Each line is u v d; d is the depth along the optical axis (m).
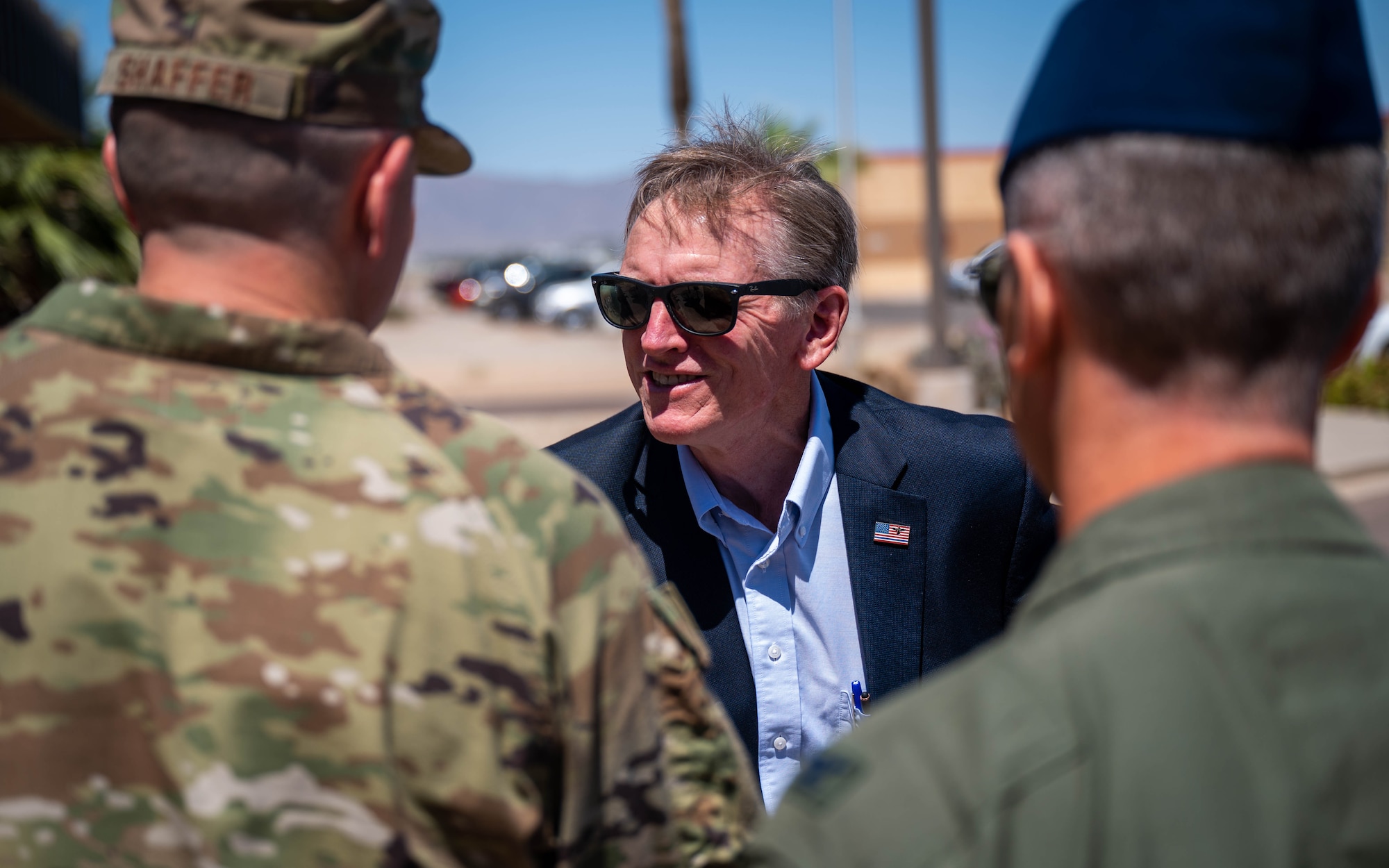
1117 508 0.83
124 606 0.93
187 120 1.00
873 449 2.02
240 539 0.95
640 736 1.08
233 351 1.01
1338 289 0.82
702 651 1.15
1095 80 0.83
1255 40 0.80
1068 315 0.86
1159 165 0.80
